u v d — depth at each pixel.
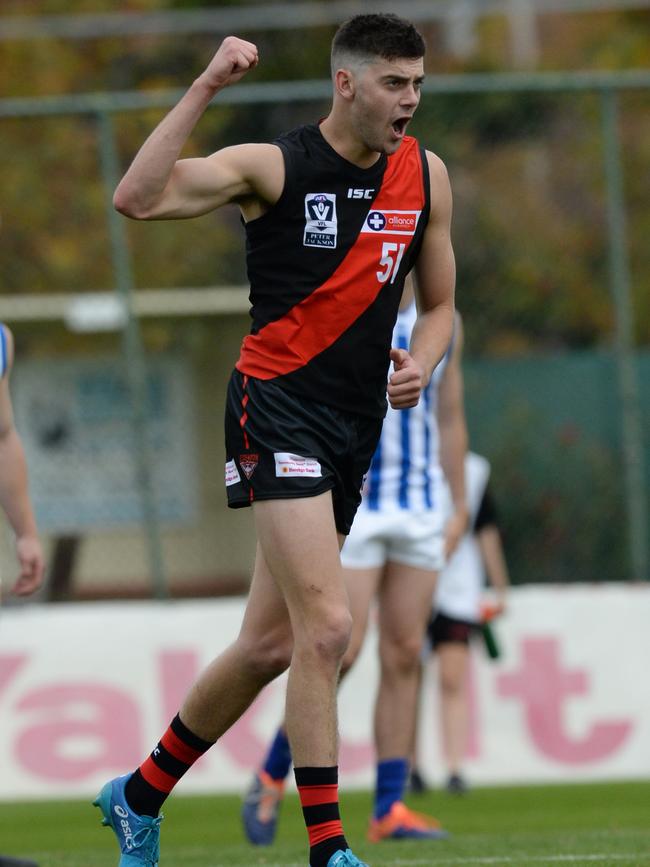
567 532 34.12
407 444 20.98
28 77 54.09
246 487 14.01
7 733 30.39
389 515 20.81
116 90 54.66
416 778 29.12
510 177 43.09
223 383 41.78
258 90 31.98
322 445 13.98
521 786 30.45
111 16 56.38
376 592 21.53
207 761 30.48
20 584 18.83
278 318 14.01
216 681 14.37
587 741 30.88
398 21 13.70
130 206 13.41
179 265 39.78
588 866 16.62
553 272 43.03
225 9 60.66
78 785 30.27
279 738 21.06
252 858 18.89
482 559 29.81
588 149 44.66
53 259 40.75
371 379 14.27
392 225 14.12
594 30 61.81
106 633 30.62
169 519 41.62
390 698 21.19
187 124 13.38
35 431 40.84
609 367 34.00
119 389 41.31
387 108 13.60
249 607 14.40
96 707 30.44
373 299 14.06
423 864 17.22
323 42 56.78
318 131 14.03
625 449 32.78
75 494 40.75
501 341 42.19
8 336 18.22
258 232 14.05
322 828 13.65
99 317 39.19
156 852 14.82
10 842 23.45
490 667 30.95
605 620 31.14
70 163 41.19
